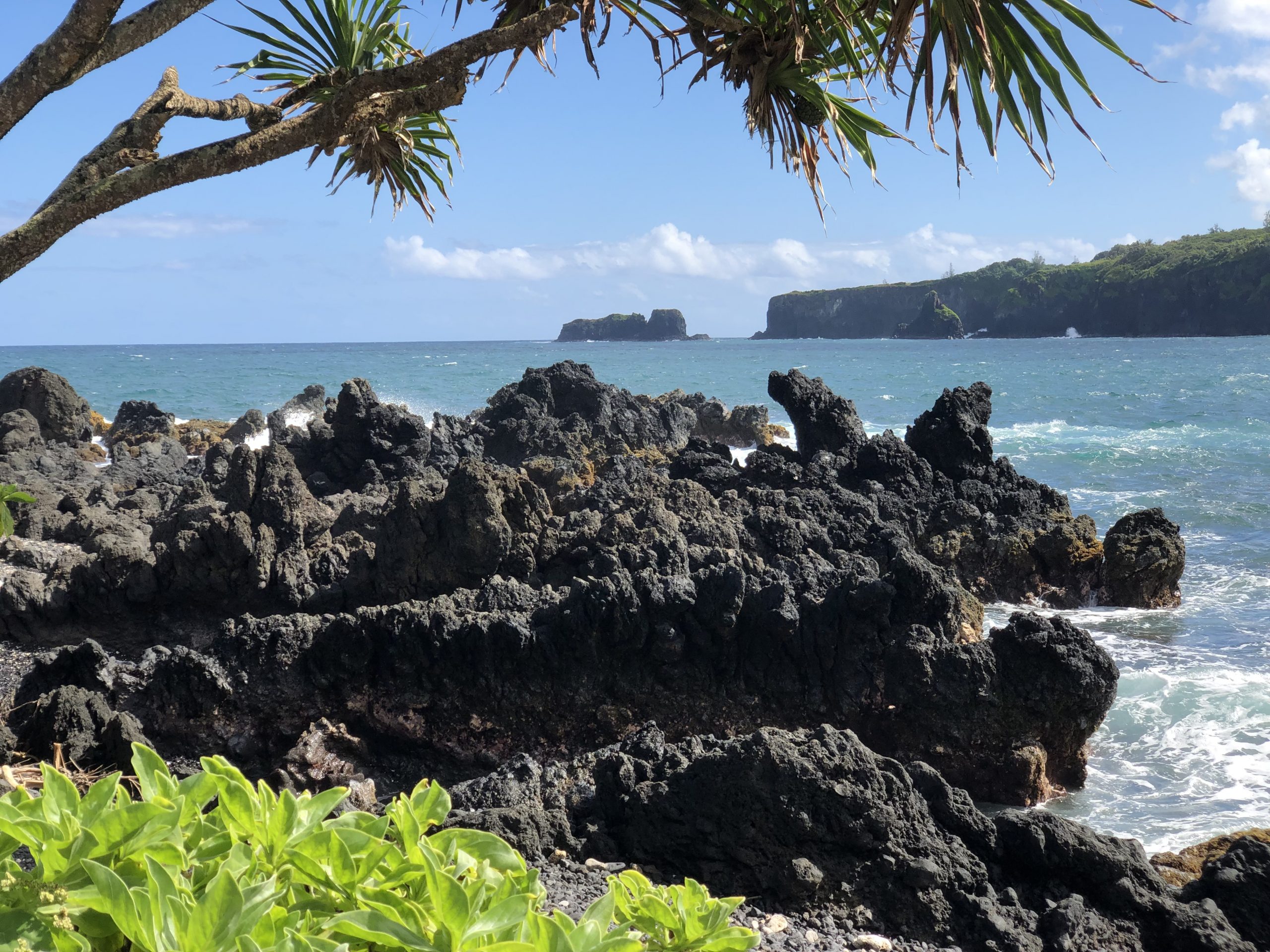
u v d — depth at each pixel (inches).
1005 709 425.1
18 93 146.4
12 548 636.1
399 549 583.2
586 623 454.3
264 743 447.8
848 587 461.7
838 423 855.7
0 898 73.4
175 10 158.1
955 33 169.8
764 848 309.0
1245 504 981.8
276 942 75.5
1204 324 6988.2
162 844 85.0
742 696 460.8
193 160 164.1
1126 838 339.3
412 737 451.5
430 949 78.9
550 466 830.5
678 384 2893.7
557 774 361.4
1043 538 705.6
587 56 205.3
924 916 290.4
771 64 203.9
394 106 181.5
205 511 634.8
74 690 406.9
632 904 104.0
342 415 884.0
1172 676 529.0
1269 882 286.2
